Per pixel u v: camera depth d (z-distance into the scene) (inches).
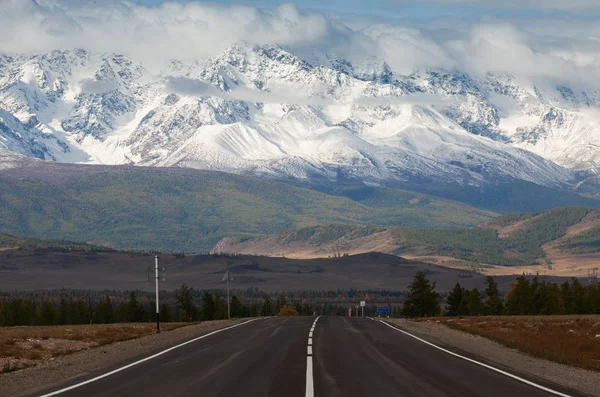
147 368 2881.4
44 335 4753.9
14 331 5349.4
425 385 2412.6
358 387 2358.5
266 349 3668.8
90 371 2827.3
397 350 3627.0
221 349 3683.6
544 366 3085.6
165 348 3777.1
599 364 3235.7
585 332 5605.3
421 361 3120.1
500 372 2763.3
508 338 4495.6
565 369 3009.4
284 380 2511.1
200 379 2551.7
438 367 2906.0
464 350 3644.2
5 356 3494.1
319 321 6811.0
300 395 2201.0
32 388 2406.5
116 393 2261.3
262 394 2218.3
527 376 2664.9
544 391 2324.1
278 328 5502.0
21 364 3189.0
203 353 3474.4
